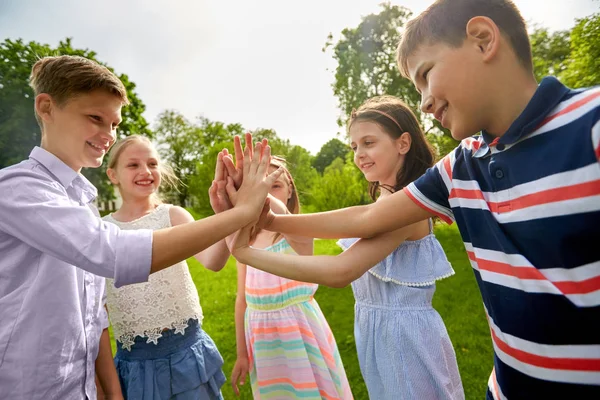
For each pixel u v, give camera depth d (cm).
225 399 300
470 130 96
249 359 205
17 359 112
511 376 94
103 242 108
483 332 401
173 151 4006
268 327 191
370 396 165
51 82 125
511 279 89
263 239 204
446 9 93
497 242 93
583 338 79
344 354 366
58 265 120
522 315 87
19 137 2052
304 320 190
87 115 129
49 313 117
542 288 83
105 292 163
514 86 89
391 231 131
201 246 115
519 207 86
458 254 846
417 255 159
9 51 2161
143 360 169
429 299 161
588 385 80
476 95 91
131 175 192
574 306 79
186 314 177
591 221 75
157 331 169
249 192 132
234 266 921
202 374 173
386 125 172
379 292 163
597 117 74
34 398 114
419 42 98
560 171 78
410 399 149
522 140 85
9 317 113
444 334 158
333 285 133
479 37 89
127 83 2594
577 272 78
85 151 133
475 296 529
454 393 155
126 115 2589
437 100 97
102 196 2336
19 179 115
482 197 98
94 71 129
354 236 134
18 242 117
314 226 140
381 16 1983
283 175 216
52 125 129
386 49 1975
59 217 110
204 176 2891
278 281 191
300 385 182
